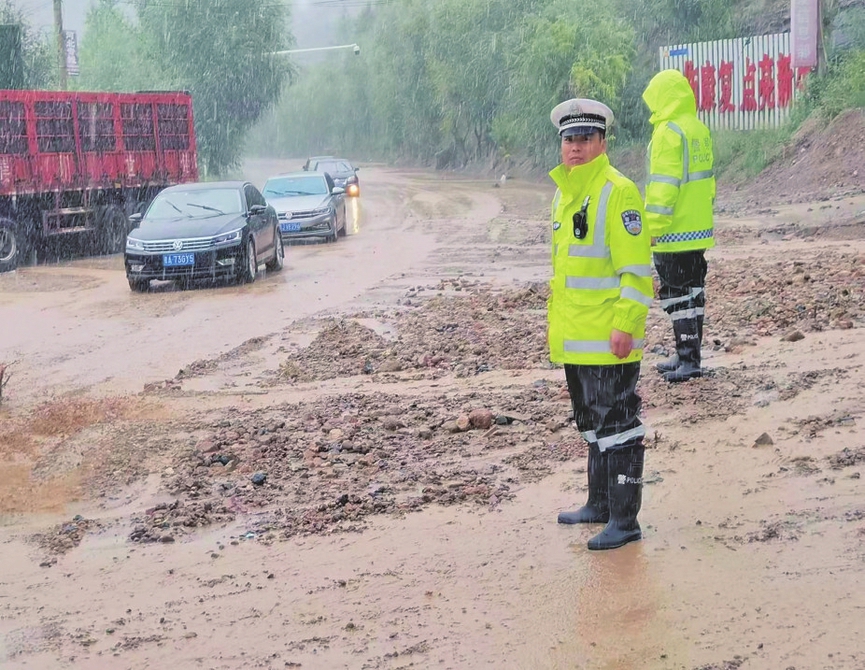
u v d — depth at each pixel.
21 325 13.43
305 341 11.23
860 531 4.88
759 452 6.17
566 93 40.44
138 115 24.34
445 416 7.73
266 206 18.20
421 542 5.37
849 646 3.82
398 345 10.52
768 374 7.85
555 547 5.13
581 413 5.24
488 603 4.53
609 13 40.44
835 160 24.39
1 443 7.77
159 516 6.05
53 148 21.72
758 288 11.66
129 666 4.20
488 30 52.72
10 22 44.41
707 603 4.30
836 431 6.36
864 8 31.38
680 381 7.99
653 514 5.42
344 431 7.48
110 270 20.09
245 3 53.25
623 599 4.43
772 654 3.82
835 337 8.76
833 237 16.50
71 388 9.67
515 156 54.44
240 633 4.44
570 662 3.92
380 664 4.04
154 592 5.00
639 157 38.25
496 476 6.39
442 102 61.47
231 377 9.71
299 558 5.29
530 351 9.80
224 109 53.28
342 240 23.30
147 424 8.09
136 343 11.80
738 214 21.02
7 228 20.45
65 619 4.74
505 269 16.39
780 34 31.34
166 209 17.53
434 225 25.86
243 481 6.61
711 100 33.50
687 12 38.31
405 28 68.69
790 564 4.60
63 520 6.20
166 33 52.44
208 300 14.95
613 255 4.95
